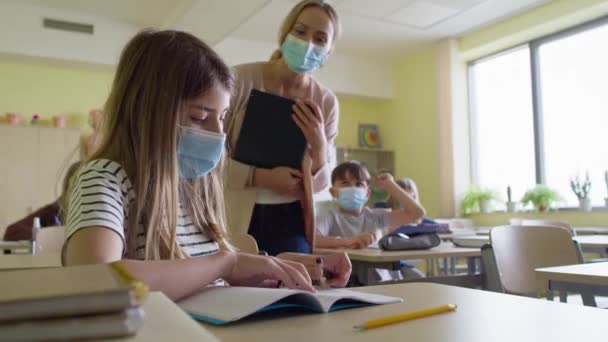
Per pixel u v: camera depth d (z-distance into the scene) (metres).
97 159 0.85
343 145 6.50
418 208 2.49
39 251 2.21
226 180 1.68
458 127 5.79
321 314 0.64
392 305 0.70
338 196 2.54
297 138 1.67
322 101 1.95
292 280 0.78
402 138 6.52
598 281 1.11
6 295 0.30
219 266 0.74
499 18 5.24
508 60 5.53
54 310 0.29
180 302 0.67
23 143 4.86
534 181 5.16
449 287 0.87
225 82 0.94
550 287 1.28
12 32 4.74
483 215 5.49
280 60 1.90
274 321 0.61
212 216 1.05
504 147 5.52
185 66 0.88
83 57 4.98
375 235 2.33
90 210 0.73
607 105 4.56
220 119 0.95
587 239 3.04
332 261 1.02
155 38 0.91
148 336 0.32
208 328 0.57
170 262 0.69
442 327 0.57
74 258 0.68
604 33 4.62
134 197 0.84
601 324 0.58
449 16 5.16
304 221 1.74
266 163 1.69
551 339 0.52
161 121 0.86
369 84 6.50
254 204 1.70
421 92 6.25
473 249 2.23
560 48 5.00
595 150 4.63
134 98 0.88
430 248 2.24
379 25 5.41
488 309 0.67
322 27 1.83
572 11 4.65
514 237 2.15
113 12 4.94
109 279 0.34
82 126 5.23
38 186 4.86
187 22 4.75
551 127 5.04
